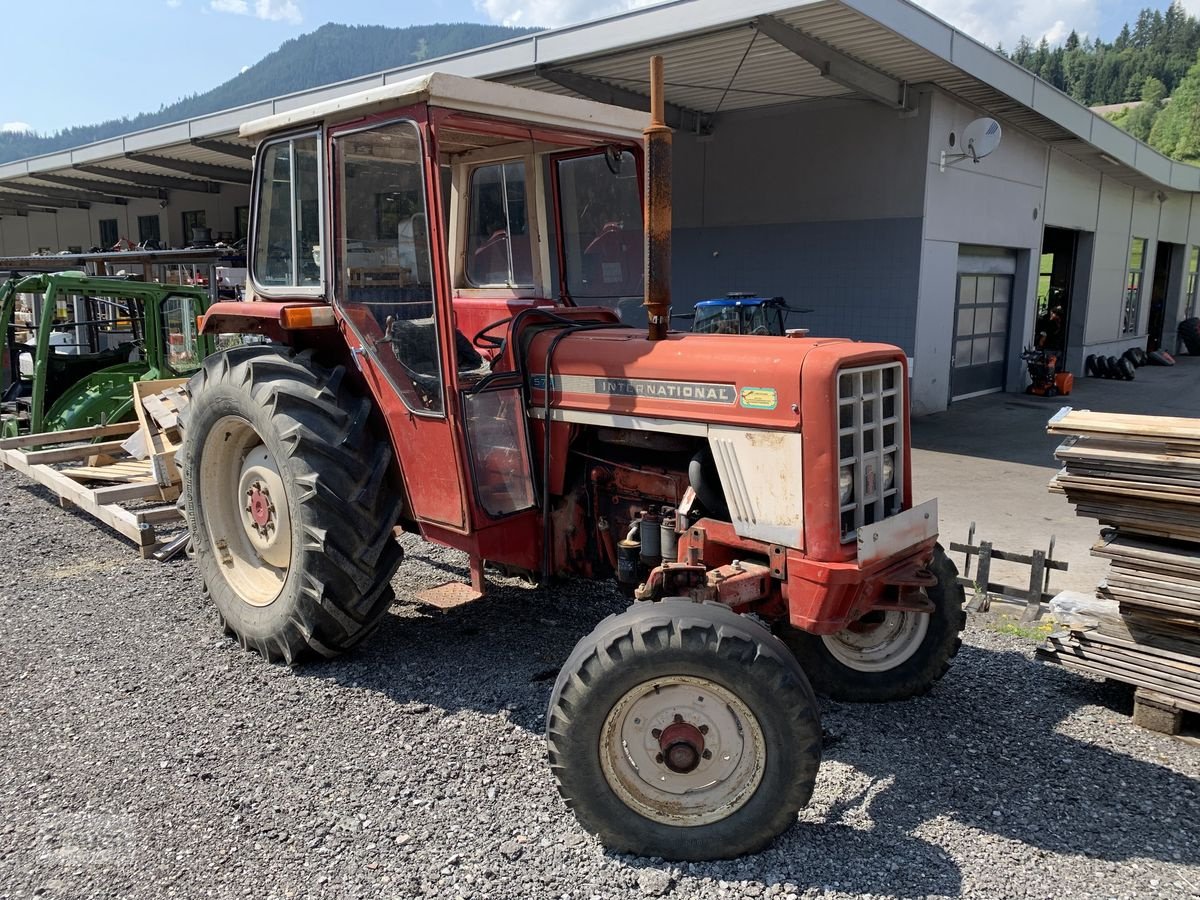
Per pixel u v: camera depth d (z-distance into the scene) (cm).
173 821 279
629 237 412
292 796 292
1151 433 327
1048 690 378
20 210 2506
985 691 376
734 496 304
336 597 368
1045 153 1445
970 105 1163
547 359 354
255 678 378
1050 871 259
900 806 291
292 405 374
